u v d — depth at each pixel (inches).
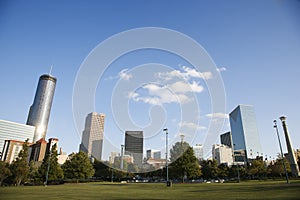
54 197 384.5
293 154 1157.7
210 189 553.9
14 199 351.6
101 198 360.2
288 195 330.0
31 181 1189.7
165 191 506.9
